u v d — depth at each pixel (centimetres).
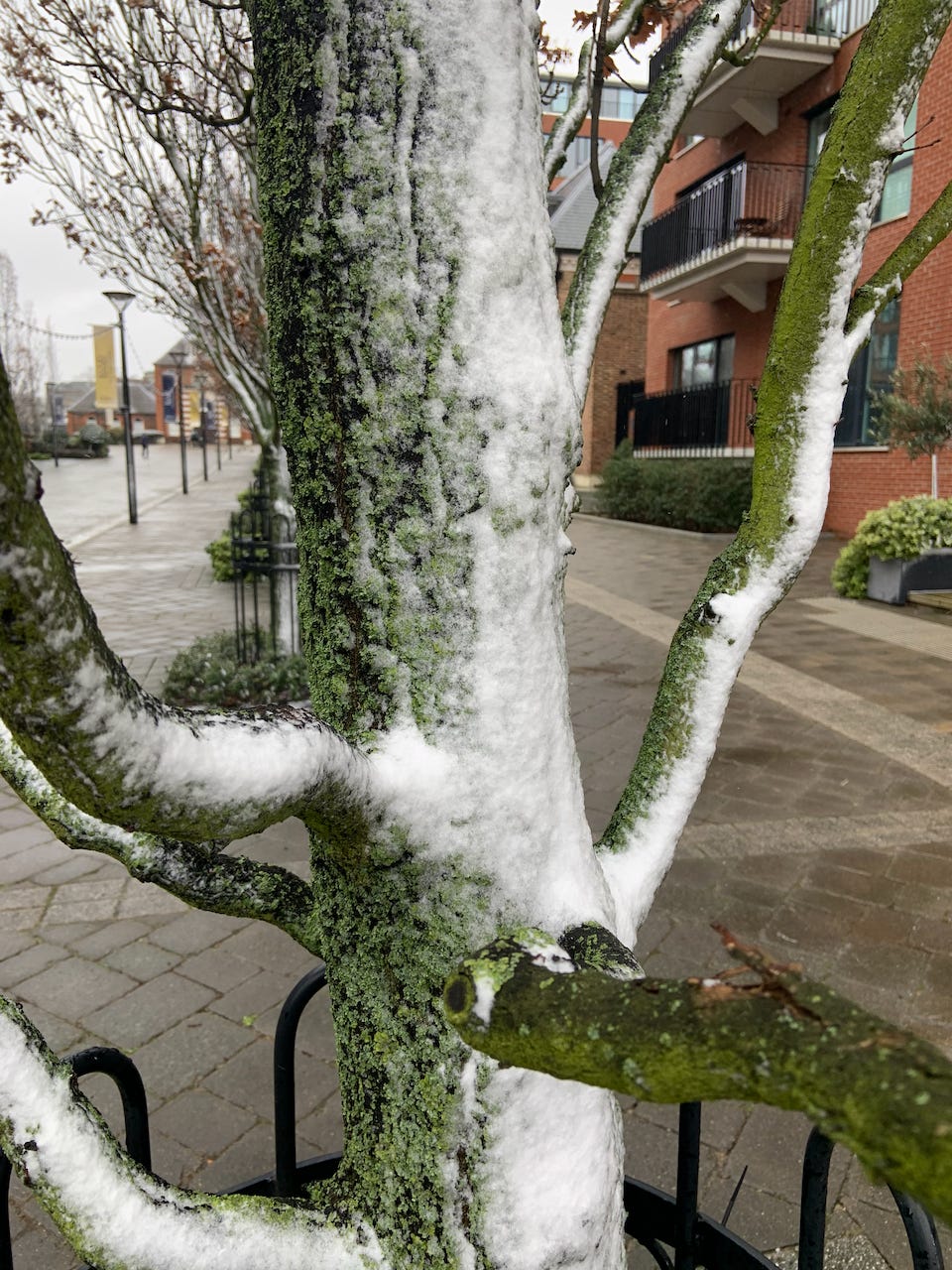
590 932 99
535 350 98
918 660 780
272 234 100
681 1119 163
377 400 95
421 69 91
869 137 121
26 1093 85
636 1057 62
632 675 760
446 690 98
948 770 538
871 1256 231
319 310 96
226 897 118
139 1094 155
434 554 97
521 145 96
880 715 638
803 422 129
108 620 981
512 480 97
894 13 119
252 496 829
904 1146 48
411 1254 104
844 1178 254
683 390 1894
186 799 71
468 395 95
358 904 104
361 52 91
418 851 97
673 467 1708
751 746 581
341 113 92
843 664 771
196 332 747
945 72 1175
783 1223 240
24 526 57
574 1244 103
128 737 66
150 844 116
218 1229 94
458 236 93
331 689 103
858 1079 52
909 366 1287
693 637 134
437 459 96
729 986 61
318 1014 324
